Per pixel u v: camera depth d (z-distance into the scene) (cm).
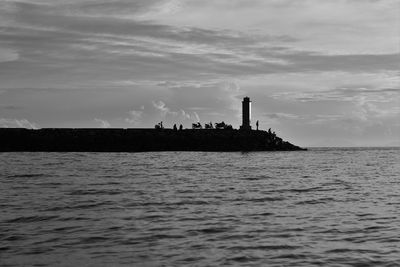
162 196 3562
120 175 5562
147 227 2342
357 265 1719
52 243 2005
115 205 3055
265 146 15438
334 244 2016
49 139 13838
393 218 2628
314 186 4503
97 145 13925
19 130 13925
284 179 5319
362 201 3378
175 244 2009
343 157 13325
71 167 6950
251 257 1819
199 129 15312
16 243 2005
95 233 2194
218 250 1917
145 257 1812
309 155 13888
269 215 2720
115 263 1734
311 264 1731
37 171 6084
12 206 2975
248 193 3834
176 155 11688
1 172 5862
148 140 14438
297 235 2186
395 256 1825
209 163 8475
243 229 2309
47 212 2750
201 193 3800
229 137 15000
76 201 3219
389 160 11538
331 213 2805
